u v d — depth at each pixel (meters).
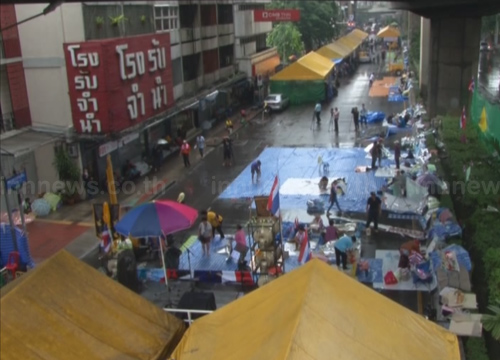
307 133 37.66
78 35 24.42
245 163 30.92
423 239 18.95
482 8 29.91
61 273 10.42
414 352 8.48
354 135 36.28
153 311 10.74
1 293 9.73
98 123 24.56
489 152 22.11
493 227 14.77
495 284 11.84
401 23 92.56
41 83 24.91
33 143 23.39
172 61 34.78
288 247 18.81
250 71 49.59
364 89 55.28
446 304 12.59
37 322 9.34
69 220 23.14
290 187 26.06
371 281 16.45
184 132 35.47
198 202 25.05
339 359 7.78
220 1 44.22
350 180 26.69
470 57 33.38
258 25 54.47
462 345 12.24
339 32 83.00
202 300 13.13
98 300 10.35
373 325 8.62
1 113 24.08
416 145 28.34
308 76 48.03
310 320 8.12
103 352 9.46
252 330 8.67
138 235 14.75
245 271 17.19
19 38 24.52
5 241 17.28
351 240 17.06
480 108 25.11
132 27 28.72
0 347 8.70
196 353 8.88
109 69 24.44
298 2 69.75
